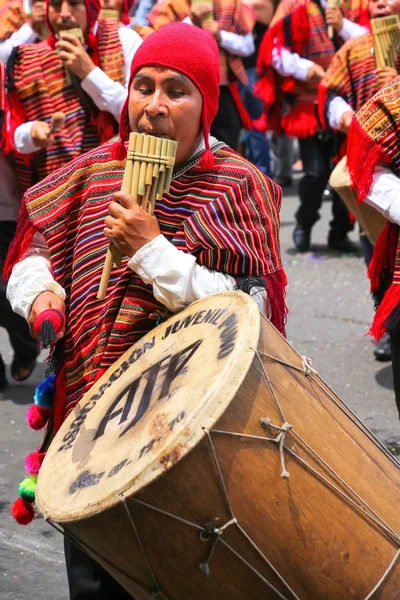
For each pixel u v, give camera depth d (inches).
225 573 91.4
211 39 111.3
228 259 108.5
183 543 90.3
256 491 90.1
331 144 343.3
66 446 107.3
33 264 122.0
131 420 100.0
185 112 108.1
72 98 210.4
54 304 116.5
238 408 90.6
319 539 92.7
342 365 247.9
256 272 108.9
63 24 204.8
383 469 102.0
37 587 155.5
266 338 98.5
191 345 102.1
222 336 98.4
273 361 96.9
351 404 223.3
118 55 208.7
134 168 104.6
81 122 210.8
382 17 225.1
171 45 107.3
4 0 251.0
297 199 457.4
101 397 109.1
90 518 92.1
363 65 240.5
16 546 167.9
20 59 211.5
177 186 112.8
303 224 357.1
